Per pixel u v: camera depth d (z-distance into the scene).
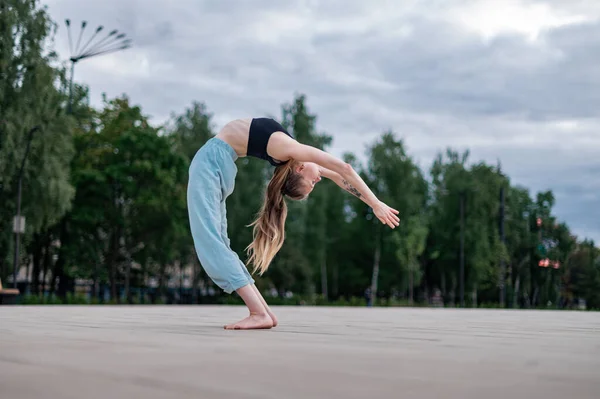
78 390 1.60
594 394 1.60
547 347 3.08
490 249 53.12
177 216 39.62
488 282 54.97
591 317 9.15
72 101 38.06
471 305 42.84
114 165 37.84
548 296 61.00
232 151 4.60
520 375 1.97
